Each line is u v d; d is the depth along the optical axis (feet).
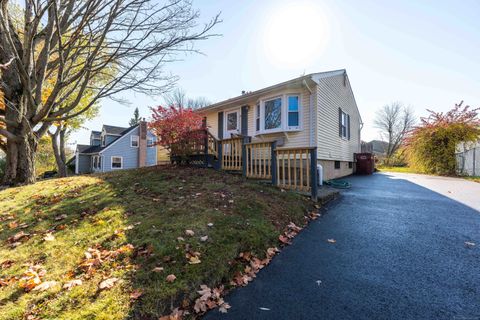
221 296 6.49
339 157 34.94
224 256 7.80
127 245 8.18
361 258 8.53
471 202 16.15
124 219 10.68
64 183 19.38
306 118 26.96
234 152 21.83
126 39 17.85
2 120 19.76
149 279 6.46
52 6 17.02
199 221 10.18
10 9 23.18
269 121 29.43
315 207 14.69
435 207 14.93
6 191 18.06
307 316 5.64
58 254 8.00
